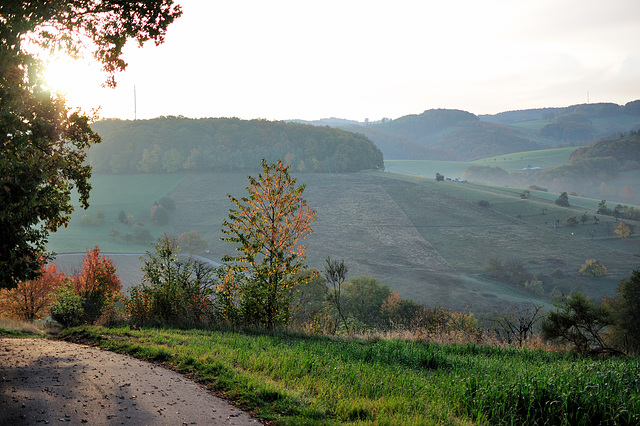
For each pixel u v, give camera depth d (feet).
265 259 56.39
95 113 36.81
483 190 651.25
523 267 388.37
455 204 569.64
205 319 55.72
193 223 543.39
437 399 24.64
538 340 51.37
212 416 22.34
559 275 374.43
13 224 31.76
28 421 20.47
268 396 24.79
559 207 576.20
